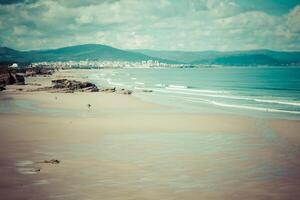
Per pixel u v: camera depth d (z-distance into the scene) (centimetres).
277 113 5397
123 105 6291
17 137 3369
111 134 3578
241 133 3675
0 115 4834
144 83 14175
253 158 2655
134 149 2936
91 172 2281
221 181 2125
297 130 3828
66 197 1852
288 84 13012
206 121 4478
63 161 2538
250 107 6166
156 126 4088
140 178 2170
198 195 1895
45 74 19350
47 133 3584
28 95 7844
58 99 7081
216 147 3027
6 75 10956
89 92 8856
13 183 2058
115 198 1845
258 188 2006
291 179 2158
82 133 3612
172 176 2216
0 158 2606
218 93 9431
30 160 2556
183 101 7219
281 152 2844
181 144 3131
